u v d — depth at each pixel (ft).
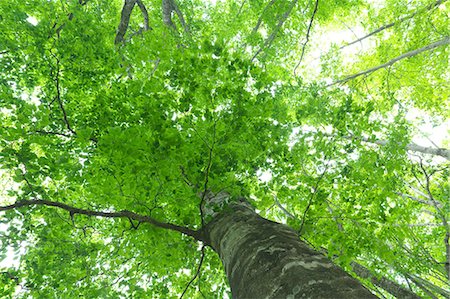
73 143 12.99
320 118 13.39
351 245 13.21
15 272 12.73
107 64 14.06
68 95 14.38
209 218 10.66
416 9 32.45
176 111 10.53
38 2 13.89
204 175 10.45
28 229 12.50
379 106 32.01
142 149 9.78
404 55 31.01
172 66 10.40
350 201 13.61
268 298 5.35
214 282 15.96
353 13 41.60
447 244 17.13
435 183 26.45
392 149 13.24
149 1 32.60
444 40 28.09
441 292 16.02
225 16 32.35
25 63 13.38
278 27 26.91
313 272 5.39
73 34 13.61
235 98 10.39
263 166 12.18
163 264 13.30
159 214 11.71
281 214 16.63
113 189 10.86
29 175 10.58
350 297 4.53
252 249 7.12
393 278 19.98
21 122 10.42
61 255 13.32
